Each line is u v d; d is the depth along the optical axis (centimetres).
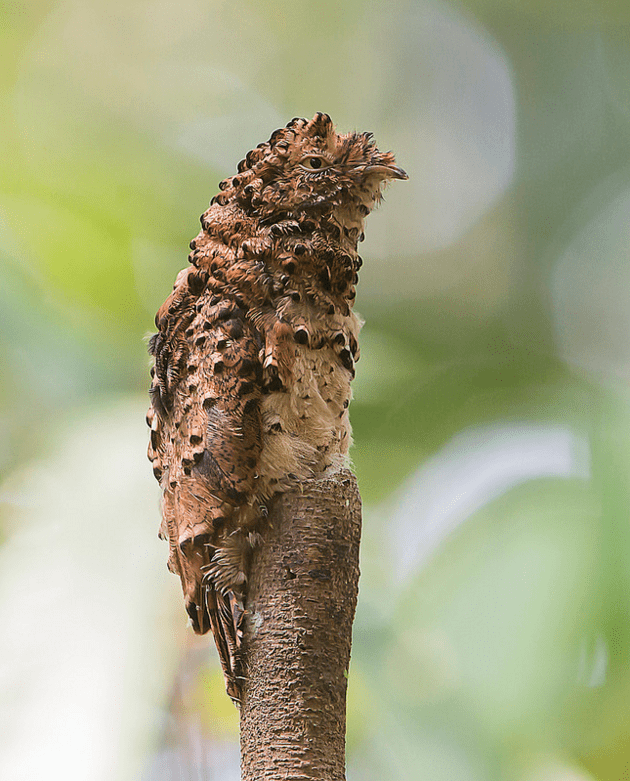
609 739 604
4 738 600
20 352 752
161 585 664
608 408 689
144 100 947
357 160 502
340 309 501
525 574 629
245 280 500
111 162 860
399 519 740
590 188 897
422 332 821
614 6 933
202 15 999
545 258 878
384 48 1003
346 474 500
